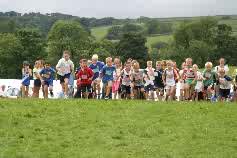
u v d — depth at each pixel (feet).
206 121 67.36
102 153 53.72
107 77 94.07
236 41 351.46
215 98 93.04
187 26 382.63
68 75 94.84
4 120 64.03
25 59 335.88
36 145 56.03
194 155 54.39
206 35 374.02
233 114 71.36
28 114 66.74
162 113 70.79
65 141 57.47
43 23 543.39
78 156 52.80
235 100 93.66
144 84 94.43
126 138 59.26
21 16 551.59
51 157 52.49
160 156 53.88
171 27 495.82
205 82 93.50
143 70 94.94
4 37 338.54
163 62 96.17
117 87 94.73
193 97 94.68
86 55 334.03
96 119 66.23
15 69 333.42
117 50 332.80
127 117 67.82
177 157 53.62
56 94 108.47
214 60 344.69
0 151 53.47
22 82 98.63
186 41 384.27
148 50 343.46
